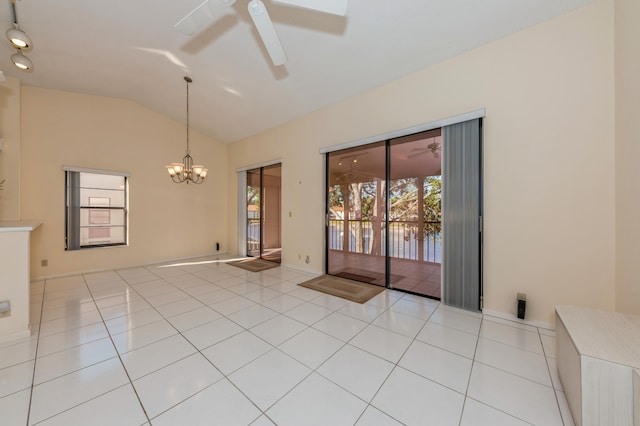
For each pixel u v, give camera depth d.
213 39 3.00
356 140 3.71
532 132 2.35
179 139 5.53
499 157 2.52
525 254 2.41
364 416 1.35
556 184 2.25
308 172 4.42
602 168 2.06
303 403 1.44
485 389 1.55
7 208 3.56
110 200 4.72
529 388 1.56
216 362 1.83
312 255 4.39
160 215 5.27
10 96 3.62
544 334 2.21
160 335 2.21
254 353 1.94
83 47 3.17
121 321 2.49
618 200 1.97
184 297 3.18
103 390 1.54
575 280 2.19
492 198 2.57
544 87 2.29
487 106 2.58
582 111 2.13
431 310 2.76
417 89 3.09
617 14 1.95
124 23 2.78
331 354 1.93
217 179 6.26
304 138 4.49
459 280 2.79
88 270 4.40
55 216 4.09
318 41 2.81
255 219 6.45
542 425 1.29
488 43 2.57
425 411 1.39
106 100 4.57
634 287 1.77
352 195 5.61
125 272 4.45
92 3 2.52
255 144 5.55
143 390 1.54
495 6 2.18
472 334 2.22
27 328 2.19
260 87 3.86
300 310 2.77
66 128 4.20
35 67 3.52
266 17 1.66
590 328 1.43
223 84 3.94
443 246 2.90
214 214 6.20
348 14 2.41
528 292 2.40
